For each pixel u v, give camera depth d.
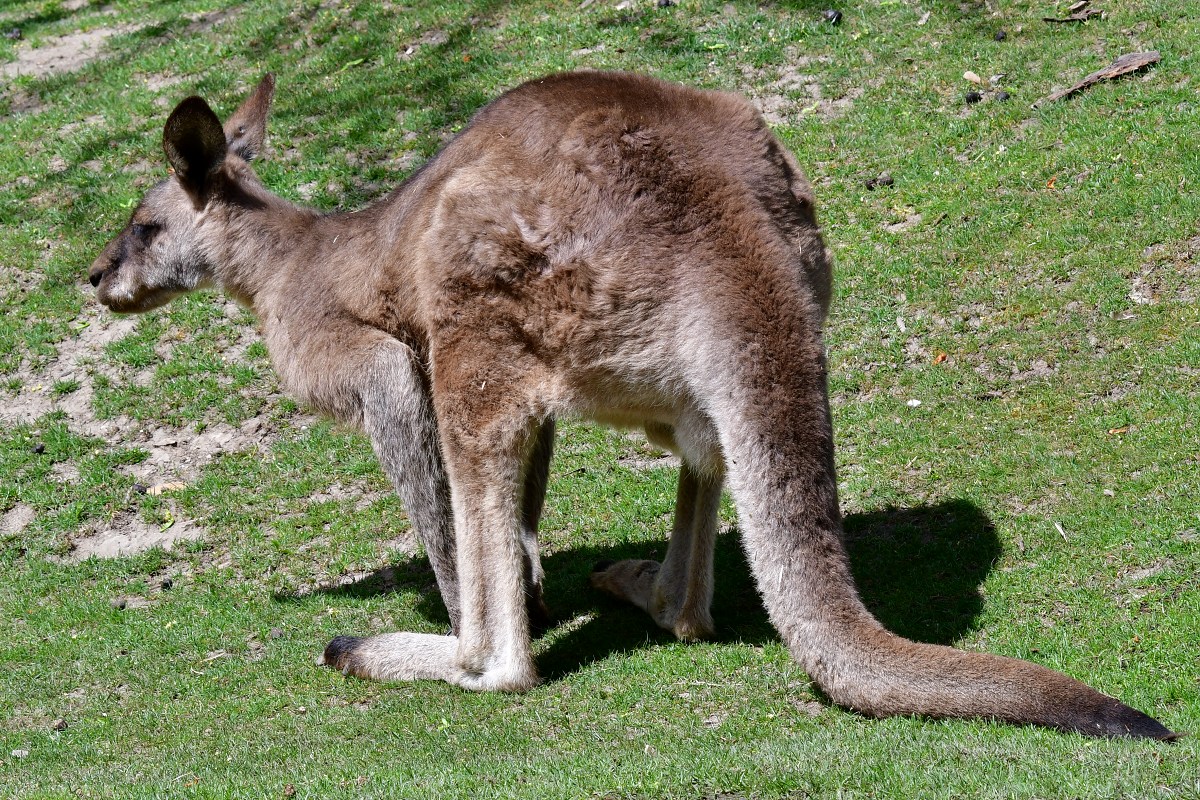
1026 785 5.89
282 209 9.86
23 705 9.30
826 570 7.13
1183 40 14.91
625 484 11.40
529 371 7.93
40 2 23.97
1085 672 7.49
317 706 8.66
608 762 6.85
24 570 11.60
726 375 7.35
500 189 7.81
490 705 8.13
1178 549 8.50
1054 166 13.45
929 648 6.91
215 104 18.06
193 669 9.63
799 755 6.60
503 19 18.84
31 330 14.55
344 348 8.87
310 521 11.68
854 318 12.48
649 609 9.27
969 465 10.23
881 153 14.63
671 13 18.03
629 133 7.70
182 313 14.55
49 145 18.03
